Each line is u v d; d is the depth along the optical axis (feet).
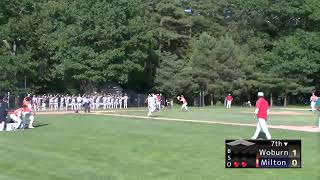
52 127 112.98
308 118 154.51
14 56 228.22
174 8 312.09
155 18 309.01
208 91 296.51
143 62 273.75
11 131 103.14
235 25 342.03
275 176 52.49
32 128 110.42
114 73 246.06
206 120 139.03
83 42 247.50
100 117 152.87
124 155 67.15
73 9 250.37
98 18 246.27
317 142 80.38
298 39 305.94
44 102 230.48
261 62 311.47
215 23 342.64
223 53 292.40
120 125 118.52
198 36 326.85
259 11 328.29
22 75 237.86
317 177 51.83
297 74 303.89
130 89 302.04
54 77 254.27
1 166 58.70
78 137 89.86
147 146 76.48
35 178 51.52
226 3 352.28
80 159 63.87
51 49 245.86
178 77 290.35
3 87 217.56
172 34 306.96
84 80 255.29
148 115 162.20
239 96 312.71
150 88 299.38
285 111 215.92
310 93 318.65
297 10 311.88
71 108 230.68
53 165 59.41
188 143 80.12
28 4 244.22
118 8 249.75
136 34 253.85
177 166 58.59
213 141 82.79
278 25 334.44
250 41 322.34
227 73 290.56
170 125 118.01
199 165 59.31
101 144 79.15
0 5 233.35
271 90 307.17
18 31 233.96
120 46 251.39
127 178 51.57
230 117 155.74
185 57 316.60
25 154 68.28
